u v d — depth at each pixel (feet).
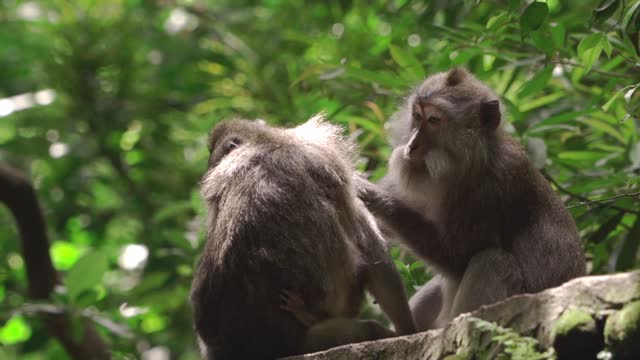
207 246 30.99
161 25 72.28
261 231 29.86
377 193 35.24
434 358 23.29
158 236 57.82
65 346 48.01
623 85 42.24
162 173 65.26
